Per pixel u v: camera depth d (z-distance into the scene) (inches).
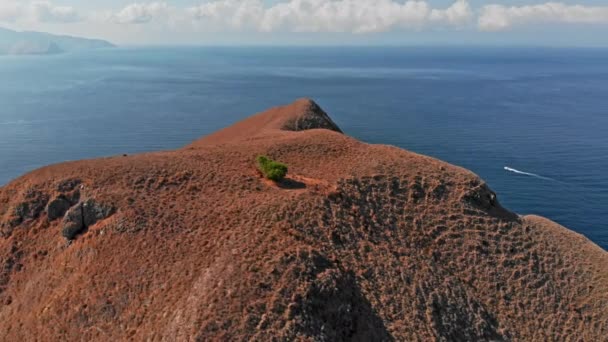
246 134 2989.7
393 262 1456.7
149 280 1285.7
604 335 1411.2
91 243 1434.5
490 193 1774.1
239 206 1501.0
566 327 1422.2
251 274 1218.6
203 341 1066.7
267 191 1615.4
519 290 1499.8
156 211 1486.2
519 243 1630.2
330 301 1240.2
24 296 1422.2
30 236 1565.0
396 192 1711.4
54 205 1574.8
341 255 1411.2
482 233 1627.7
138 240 1398.9
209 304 1142.3
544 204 3705.7
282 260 1274.6
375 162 1843.0
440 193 1727.4
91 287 1317.7
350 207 1614.2
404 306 1336.1
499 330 1389.0
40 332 1275.8
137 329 1187.9
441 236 1600.6
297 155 1941.4
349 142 2044.8
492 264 1552.7
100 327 1233.4
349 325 1232.8
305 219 1477.6
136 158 1785.2
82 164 1720.0
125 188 1584.6
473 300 1438.2
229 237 1365.7
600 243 3132.4
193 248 1346.0
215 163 1793.8
